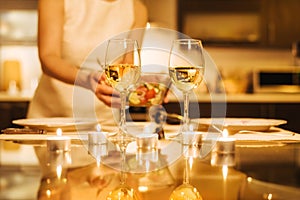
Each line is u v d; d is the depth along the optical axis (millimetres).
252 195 682
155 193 716
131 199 687
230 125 1453
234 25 4707
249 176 821
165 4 4715
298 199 660
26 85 4992
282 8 4633
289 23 4637
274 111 4137
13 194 677
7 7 4578
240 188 729
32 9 4598
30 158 1014
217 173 858
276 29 4645
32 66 5008
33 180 783
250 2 4656
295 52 4648
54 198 666
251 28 4703
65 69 1917
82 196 688
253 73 4594
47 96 2289
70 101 2250
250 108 4137
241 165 935
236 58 4977
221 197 677
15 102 4098
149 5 4707
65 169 891
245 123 1497
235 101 4125
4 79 4910
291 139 1311
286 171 867
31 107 2346
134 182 792
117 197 694
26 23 4781
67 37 2188
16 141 1307
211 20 4707
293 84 4527
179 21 4652
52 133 1478
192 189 730
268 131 1509
